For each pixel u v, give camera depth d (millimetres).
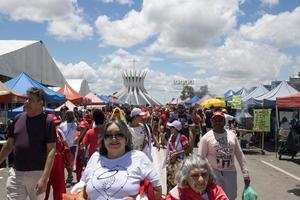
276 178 13711
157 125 22344
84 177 4332
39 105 5824
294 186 12328
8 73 21984
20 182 5797
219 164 6531
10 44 24859
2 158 6039
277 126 21094
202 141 6652
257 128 21781
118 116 9062
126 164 4199
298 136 19266
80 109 28078
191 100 50656
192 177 4168
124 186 4086
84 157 10609
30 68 25484
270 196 10859
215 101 32875
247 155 20750
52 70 30156
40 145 5785
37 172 5781
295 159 19297
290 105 19219
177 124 8844
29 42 25875
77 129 11422
